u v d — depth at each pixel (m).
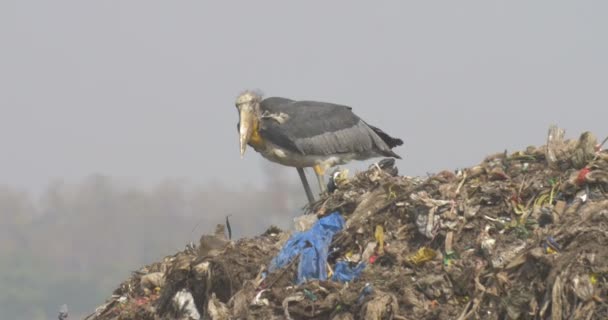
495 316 10.30
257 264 11.97
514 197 11.82
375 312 10.48
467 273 10.73
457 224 11.61
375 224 12.17
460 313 10.48
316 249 11.93
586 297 9.91
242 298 11.34
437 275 10.91
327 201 13.69
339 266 11.77
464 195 12.05
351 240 12.19
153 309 12.27
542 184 12.02
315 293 11.16
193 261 12.08
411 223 11.99
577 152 12.07
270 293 11.38
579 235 10.55
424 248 11.38
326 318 10.94
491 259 10.83
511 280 10.49
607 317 9.80
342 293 10.95
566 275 10.09
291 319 11.00
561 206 11.31
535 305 10.18
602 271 10.08
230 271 11.84
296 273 11.77
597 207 11.02
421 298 10.78
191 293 12.04
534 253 10.40
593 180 11.52
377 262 11.64
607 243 10.38
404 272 11.22
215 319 11.27
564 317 9.95
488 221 11.58
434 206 11.81
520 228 11.26
